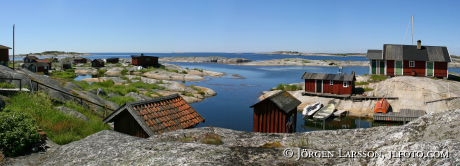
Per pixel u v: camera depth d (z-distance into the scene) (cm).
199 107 5153
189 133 1159
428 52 6347
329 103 4966
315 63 17562
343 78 5200
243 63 19438
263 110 2528
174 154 843
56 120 2247
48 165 1057
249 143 1041
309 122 4262
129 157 896
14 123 1417
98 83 5619
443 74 6112
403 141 783
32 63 8369
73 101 3098
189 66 16875
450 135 745
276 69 14275
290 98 2689
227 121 4231
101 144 1159
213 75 10669
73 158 1052
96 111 3142
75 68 10919
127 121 1859
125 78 7456
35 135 1421
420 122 837
